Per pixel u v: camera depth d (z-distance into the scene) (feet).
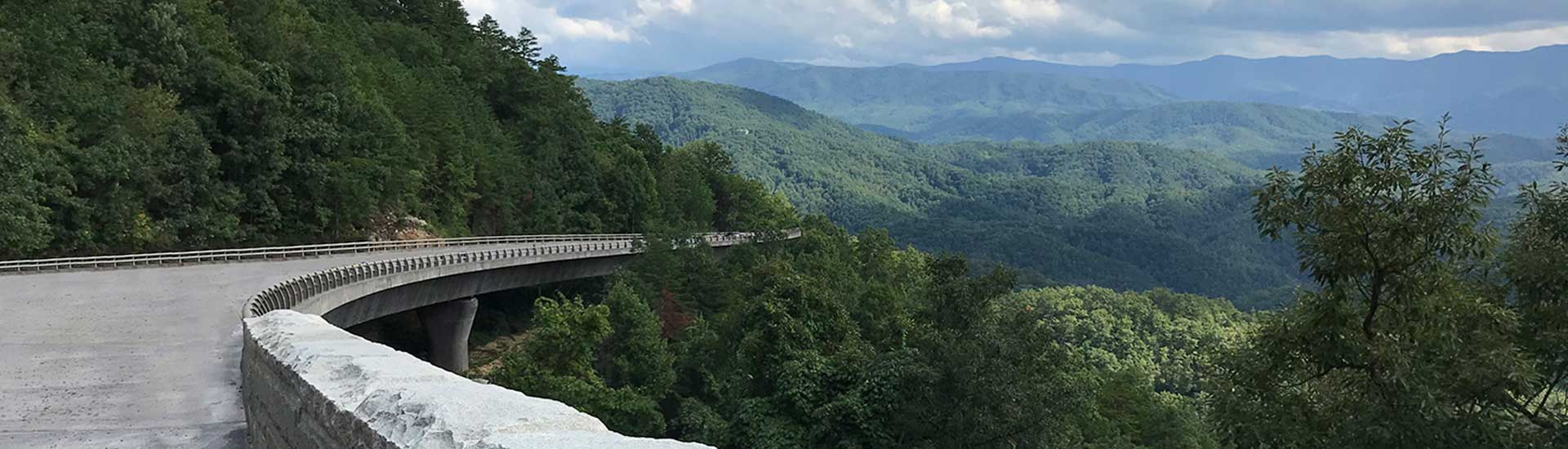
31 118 156.35
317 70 229.04
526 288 247.91
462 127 297.12
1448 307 52.47
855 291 207.51
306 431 28.84
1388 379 52.47
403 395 23.44
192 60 200.54
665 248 218.59
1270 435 59.00
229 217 192.34
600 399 114.62
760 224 433.48
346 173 220.43
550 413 21.11
